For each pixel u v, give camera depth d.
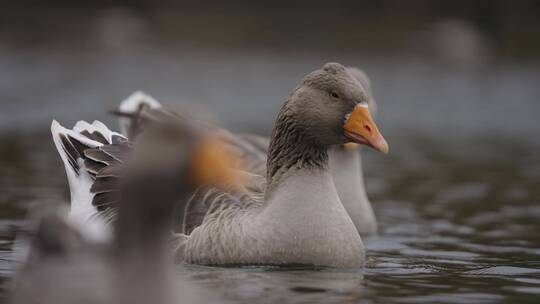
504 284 10.69
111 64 36.97
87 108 32.19
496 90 37.00
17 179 18.47
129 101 17.77
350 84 11.77
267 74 37.25
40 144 24.48
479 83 37.88
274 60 39.28
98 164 12.95
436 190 18.94
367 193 18.56
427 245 13.58
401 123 32.38
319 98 11.72
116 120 29.84
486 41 42.97
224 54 39.56
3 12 41.31
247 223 11.52
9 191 16.97
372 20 44.81
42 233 7.38
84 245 7.44
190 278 10.59
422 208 16.92
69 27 40.50
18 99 32.50
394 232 14.74
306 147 11.73
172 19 43.09
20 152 22.77
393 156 24.64
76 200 12.86
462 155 24.83
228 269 11.19
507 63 40.78
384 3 45.72
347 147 14.74
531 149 26.31
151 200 6.98
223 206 11.91
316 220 11.42
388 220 15.81
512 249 13.20
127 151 13.10
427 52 41.25
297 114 11.73
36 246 7.46
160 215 7.05
